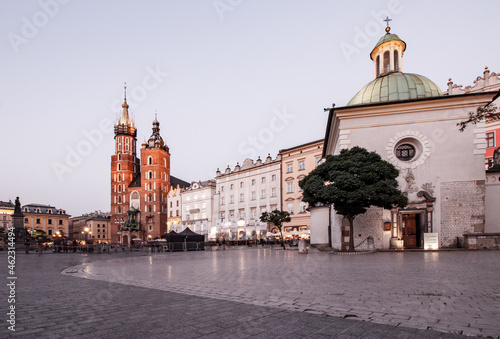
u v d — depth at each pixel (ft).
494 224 87.10
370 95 97.81
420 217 82.53
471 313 17.37
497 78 126.93
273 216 153.89
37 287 28.37
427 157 83.97
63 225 394.11
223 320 16.30
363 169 70.64
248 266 47.52
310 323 15.65
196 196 262.26
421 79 97.30
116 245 150.30
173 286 28.32
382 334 13.84
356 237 81.71
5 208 351.46
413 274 33.99
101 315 17.48
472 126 82.94
